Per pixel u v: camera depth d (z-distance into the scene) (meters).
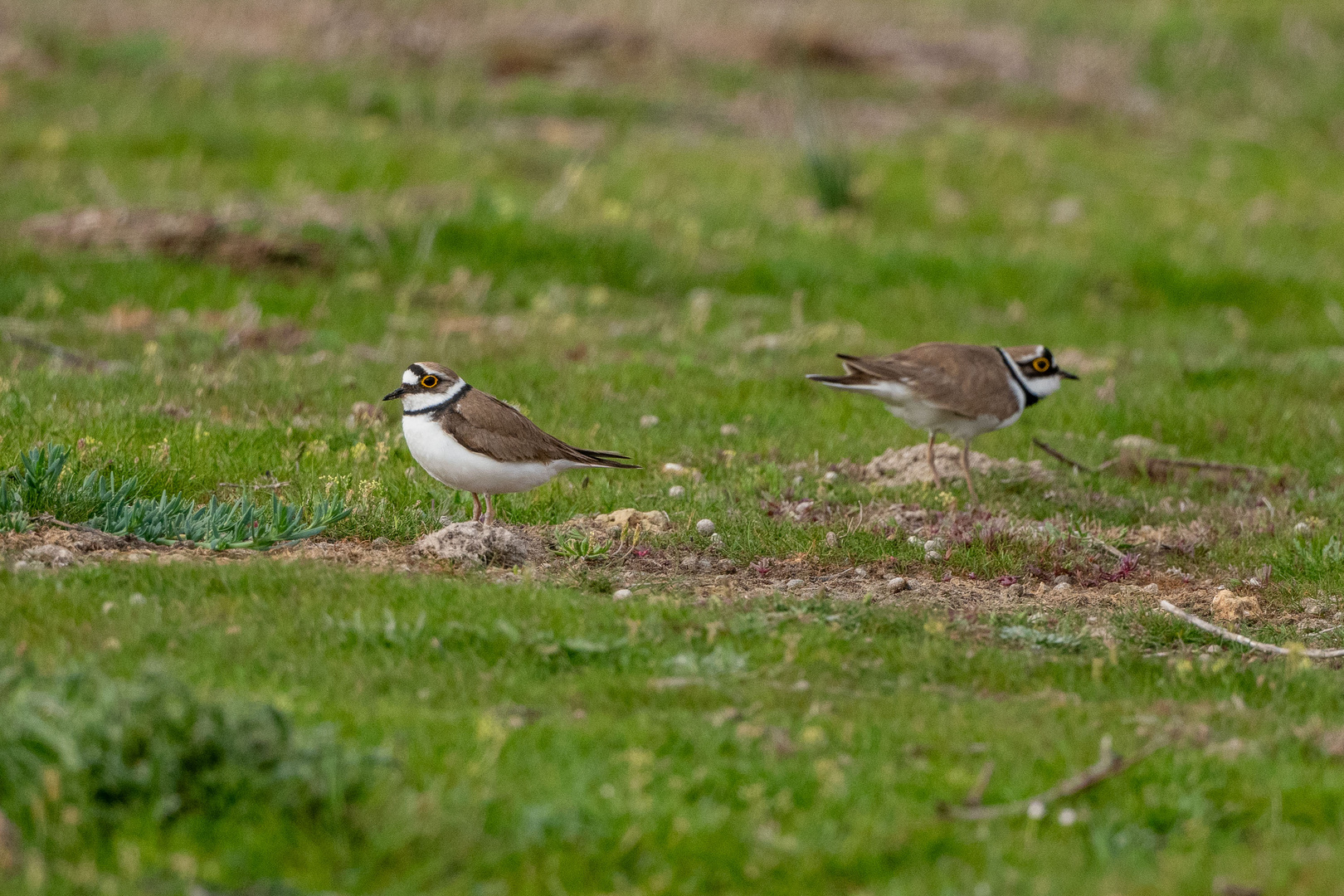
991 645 10.33
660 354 19.92
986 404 13.98
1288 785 7.67
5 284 19.89
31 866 6.16
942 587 11.89
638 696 8.69
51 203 23.59
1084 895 6.47
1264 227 29.48
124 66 32.62
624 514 12.57
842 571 12.16
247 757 6.98
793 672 9.30
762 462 15.02
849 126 34.53
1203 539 13.46
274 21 38.22
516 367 18.31
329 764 6.98
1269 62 41.53
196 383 16.11
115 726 6.98
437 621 9.59
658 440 15.51
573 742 7.76
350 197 25.34
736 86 36.84
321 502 11.84
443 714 8.05
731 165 30.44
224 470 13.11
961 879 6.69
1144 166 33.69
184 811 6.85
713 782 7.46
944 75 39.22
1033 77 39.81
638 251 24.45
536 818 6.82
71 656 8.35
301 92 32.06
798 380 18.52
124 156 26.53
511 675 8.87
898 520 13.25
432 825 6.74
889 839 6.98
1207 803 7.42
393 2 41.03
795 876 6.72
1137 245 27.27
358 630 9.22
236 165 26.77
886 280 25.06
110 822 6.72
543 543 12.06
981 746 8.13
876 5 44.94
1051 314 24.33
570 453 11.90
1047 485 15.02
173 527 11.34
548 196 26.75
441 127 31.33
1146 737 8.40
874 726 8.31
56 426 13.61
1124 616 11.30
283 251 22.48
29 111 28.62
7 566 9.98
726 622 10.13
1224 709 9.07
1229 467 16.03
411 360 18.45
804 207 28.34
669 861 6.76
